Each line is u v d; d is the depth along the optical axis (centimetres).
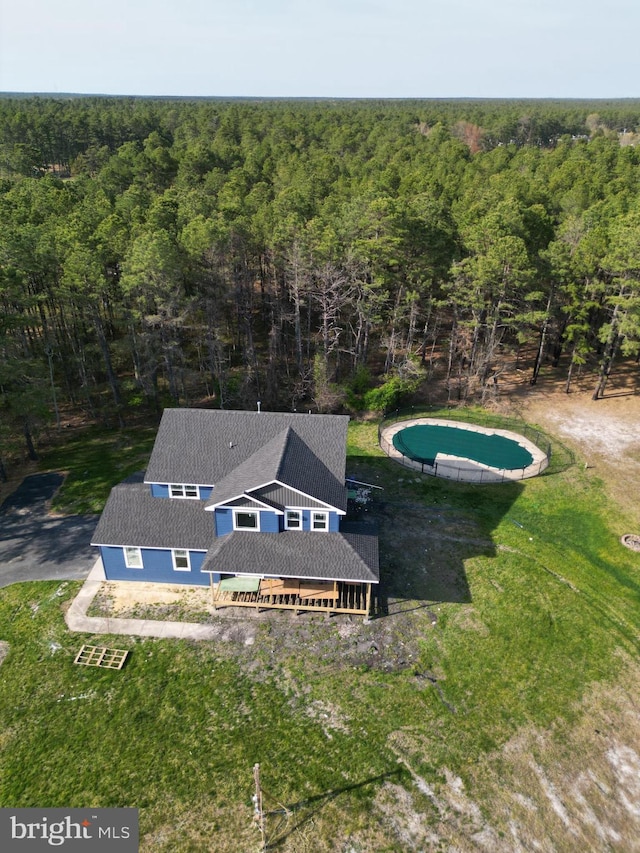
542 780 2119
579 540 3403
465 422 4906
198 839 1922
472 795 2062
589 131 19488
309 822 1970
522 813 2012
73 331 4844
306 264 4919
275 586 2847
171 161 9400
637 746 2252
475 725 2303
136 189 6575
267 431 3147
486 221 4812
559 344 5859
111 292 4544
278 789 2067
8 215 4831
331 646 2647
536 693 2442
